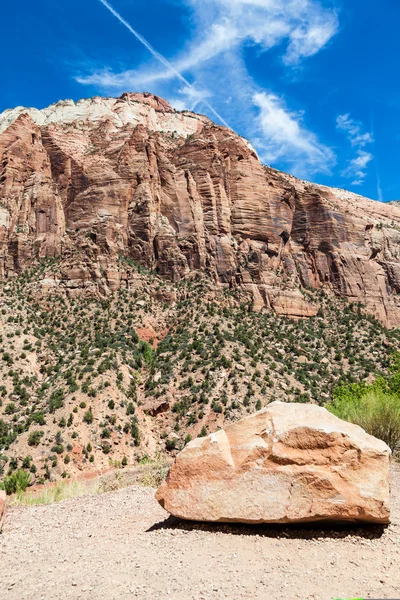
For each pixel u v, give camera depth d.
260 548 7.84
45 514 12.35
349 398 30.67
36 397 53.41
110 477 19.28
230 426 9.60
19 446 43.38
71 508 12.91
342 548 7.67
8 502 14.95
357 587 6.31
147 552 8.16
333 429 8.59
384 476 8.25
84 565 7.85
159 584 6.76
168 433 51.34
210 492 8.99
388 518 8.04
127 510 11.93
